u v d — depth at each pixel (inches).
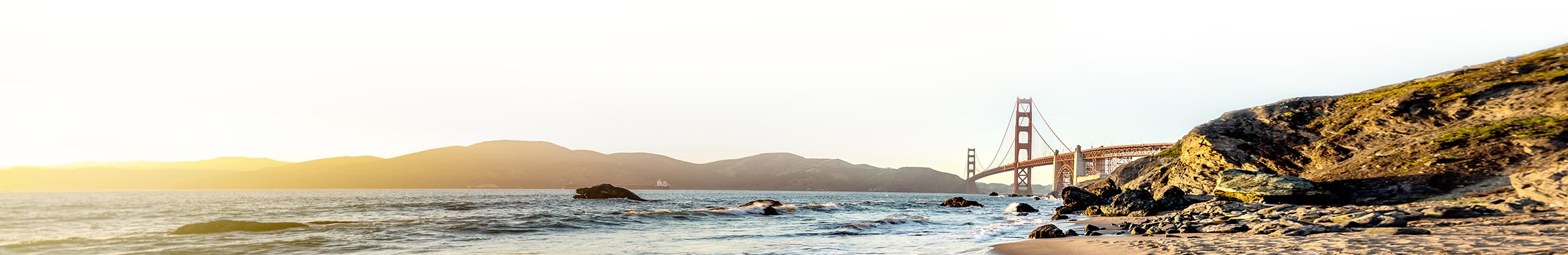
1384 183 1192.8
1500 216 745.6
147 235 895.7
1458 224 686.5
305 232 951.0
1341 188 1210.6
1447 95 1545.3
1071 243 645.9
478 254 706.2
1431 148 1270.9
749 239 889.5
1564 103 1279.5
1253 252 485.7
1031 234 791.1
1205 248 523.8
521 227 1061.1
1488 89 1485.0
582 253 705.0
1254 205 1163.9
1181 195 1481.3
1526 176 853.2
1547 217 689.6
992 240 797.2
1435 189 1093.1
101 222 1505.9
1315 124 1696.6
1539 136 1135.6
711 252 708.0
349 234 925.2
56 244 779.4
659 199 4488.2
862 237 915.4
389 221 1191.6
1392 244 492.1
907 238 876.6
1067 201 1795.0
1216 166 1711.4
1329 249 480.4
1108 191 2042.3
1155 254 507.8
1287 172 1553.9
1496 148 1167.6
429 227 1036.5
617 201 3410.4
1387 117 1542.8
